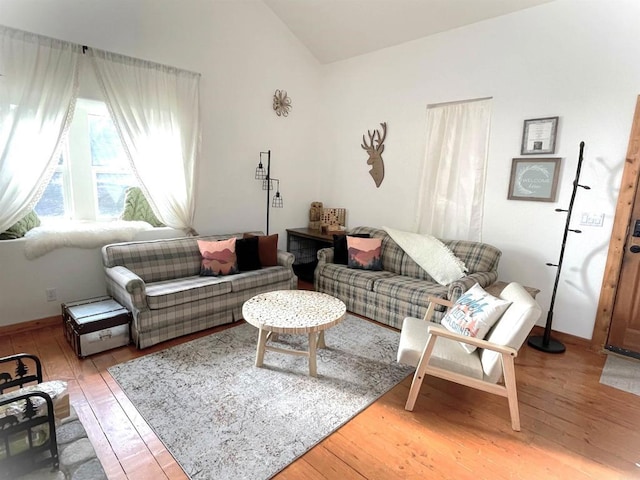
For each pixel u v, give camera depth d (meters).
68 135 3.26
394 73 4.16
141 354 2.65
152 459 1.69
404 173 4.19
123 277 2.72
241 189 4.30
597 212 2.92
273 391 2.24
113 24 3.12
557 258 3.16
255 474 1.62
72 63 2.91
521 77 3.22
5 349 2.68
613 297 2.89
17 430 1.22
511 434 1.95
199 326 3.04
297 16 4.21
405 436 1.91
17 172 2.77
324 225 4.75
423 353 2.04
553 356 2.88
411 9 3.57
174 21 3.47
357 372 2.51
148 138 3.38
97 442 1.78
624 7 2.68
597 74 2.83
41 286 3.03
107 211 3.60
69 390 2.19
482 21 3.40
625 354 2.88
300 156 4.90
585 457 1.80
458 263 3.38
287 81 4.55
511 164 3.34
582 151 2.77
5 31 2.61
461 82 3.61
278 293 2.92
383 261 3.94
